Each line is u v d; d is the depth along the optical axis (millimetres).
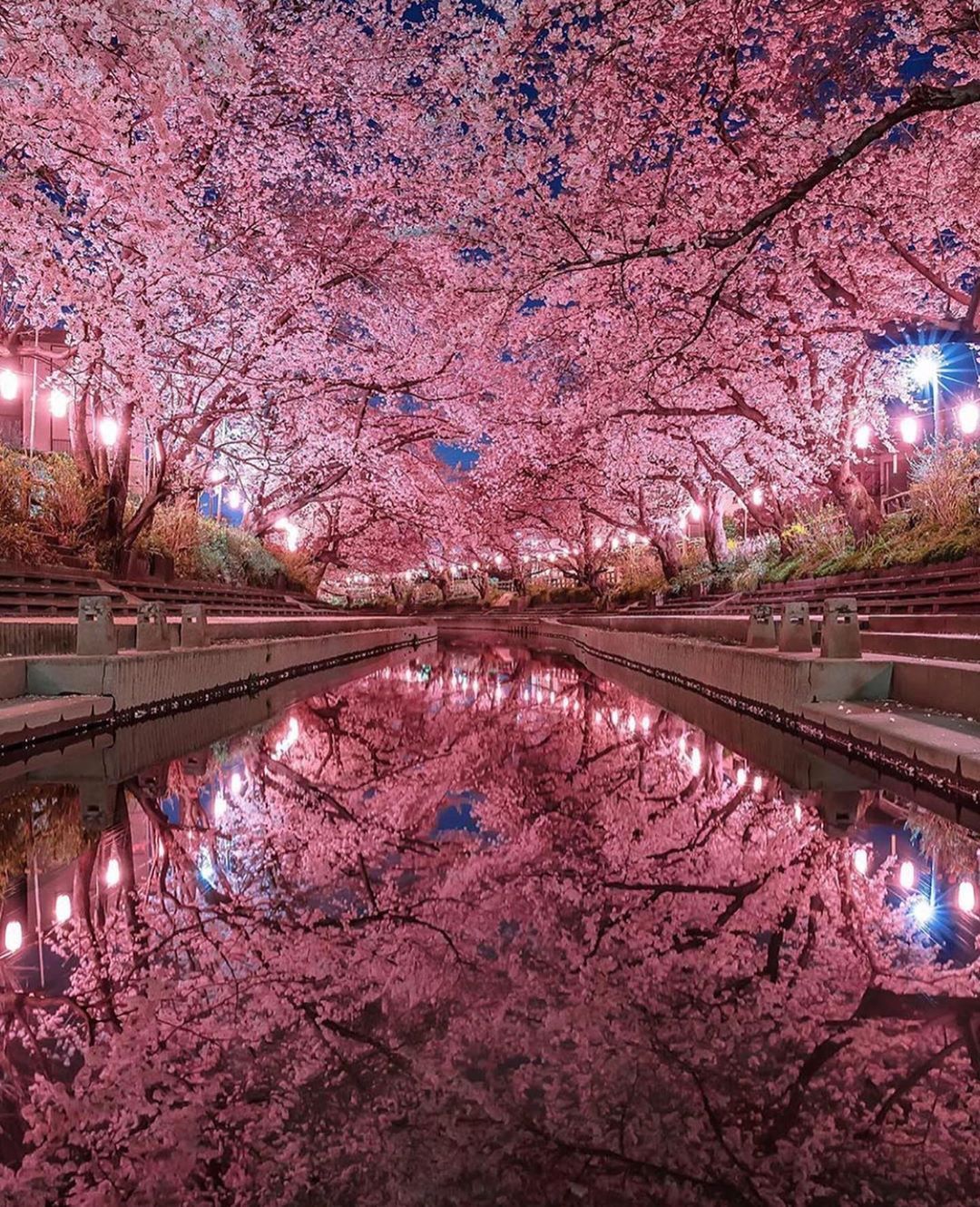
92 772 6871
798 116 13992
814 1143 1871
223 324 18266
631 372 17891
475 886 3871
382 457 26359
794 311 17422
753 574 24859
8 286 14312
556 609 52969
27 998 2686
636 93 14391
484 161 15688
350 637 24125
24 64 7805
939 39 12203
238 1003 2629
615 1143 1879
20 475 15820
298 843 4676
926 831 4875
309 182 19109
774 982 2762
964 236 14922
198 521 24938
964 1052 2293
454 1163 1807
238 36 7910
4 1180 1786
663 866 4203
